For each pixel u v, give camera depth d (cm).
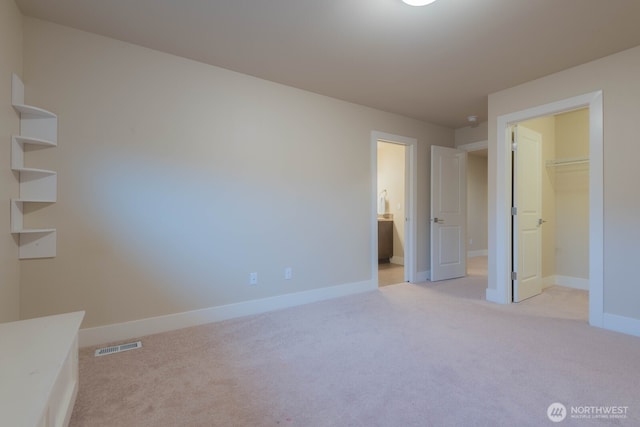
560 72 291
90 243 235
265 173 315
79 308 231
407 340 241
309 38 239
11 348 125
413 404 161
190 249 275
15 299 204
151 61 257
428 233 464
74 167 229
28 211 213
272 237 320
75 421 148
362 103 380
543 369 196
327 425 146
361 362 206
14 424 82
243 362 207
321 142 354
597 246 268
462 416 151
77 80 230
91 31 232
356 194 383
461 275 480
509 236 340
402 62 276
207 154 282
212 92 285
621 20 212
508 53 259
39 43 218
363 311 313
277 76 305
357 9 204
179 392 172
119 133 245
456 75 301
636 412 154
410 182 445
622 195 256
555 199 429
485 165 711
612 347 227
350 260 379
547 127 414
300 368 199
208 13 209
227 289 293
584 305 333
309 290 346
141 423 147
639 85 247
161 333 258
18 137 197
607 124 263
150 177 257
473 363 204
